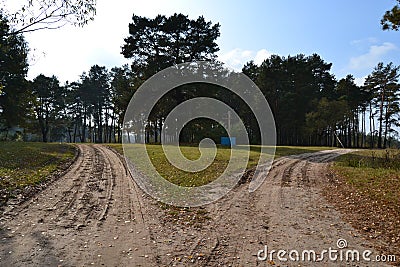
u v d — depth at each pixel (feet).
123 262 15.29
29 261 15.16
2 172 38.78
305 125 166.09
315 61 190.80
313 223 22.24
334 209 26.30
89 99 212.23
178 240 18.47
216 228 20.85
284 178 41.96
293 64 170.81
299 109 168.25
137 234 19.33
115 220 22.11
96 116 220.23
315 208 26.61
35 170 42.98
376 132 187.11
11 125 119.44
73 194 29.89
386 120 178.29
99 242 17.84
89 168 48.11
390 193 30.40
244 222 22.29
